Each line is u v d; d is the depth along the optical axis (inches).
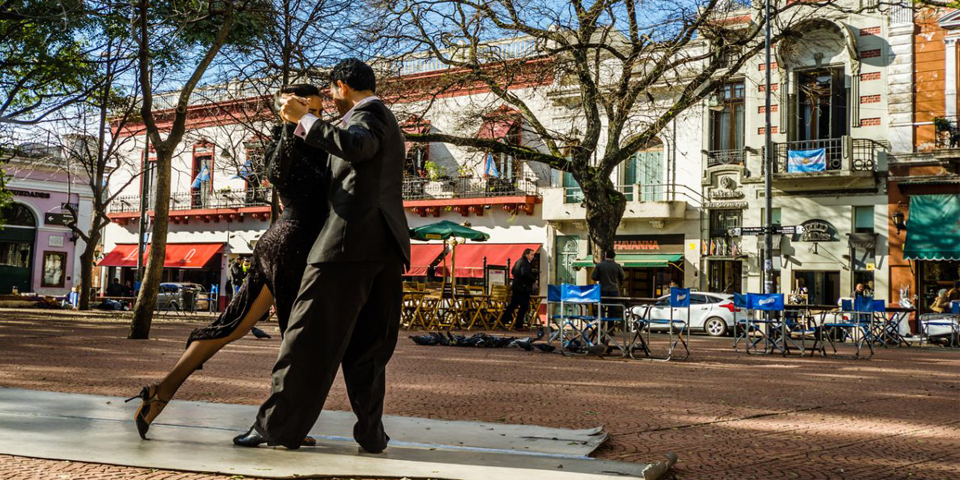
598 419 226.2
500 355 502.9
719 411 255.1
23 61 681.6
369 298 141.4
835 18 1015.6
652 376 381.1
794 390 333.7
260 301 147.6
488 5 781.9
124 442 144.2
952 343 831.1
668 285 1194.6
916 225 1012.5
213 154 1461.6
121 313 1103.0
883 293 1039.6
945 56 1013.8
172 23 608.4
